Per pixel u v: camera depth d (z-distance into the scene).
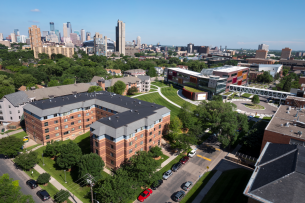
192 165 69.25
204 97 155.75
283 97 147.50
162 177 61.66
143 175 53.62
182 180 61.62
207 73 176.38
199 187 58.47
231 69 188.62
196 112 96.12
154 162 57.34
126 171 55.09
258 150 76.69
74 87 125.06
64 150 63.00
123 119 69.50
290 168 40.97
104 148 65.69
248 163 69.56
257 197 36.19
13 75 175.50
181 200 53.44
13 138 69.69
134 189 50.81
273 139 64.56
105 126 65.00
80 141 84.12
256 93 159.50
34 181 57.84
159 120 76.50
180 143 75.38
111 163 65.38
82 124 90.38
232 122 75.25
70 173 64.00
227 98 161.38
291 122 72.69
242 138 77.81
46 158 71.75
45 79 180.50
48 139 80.06
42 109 77.56
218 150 79.69
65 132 84.12
